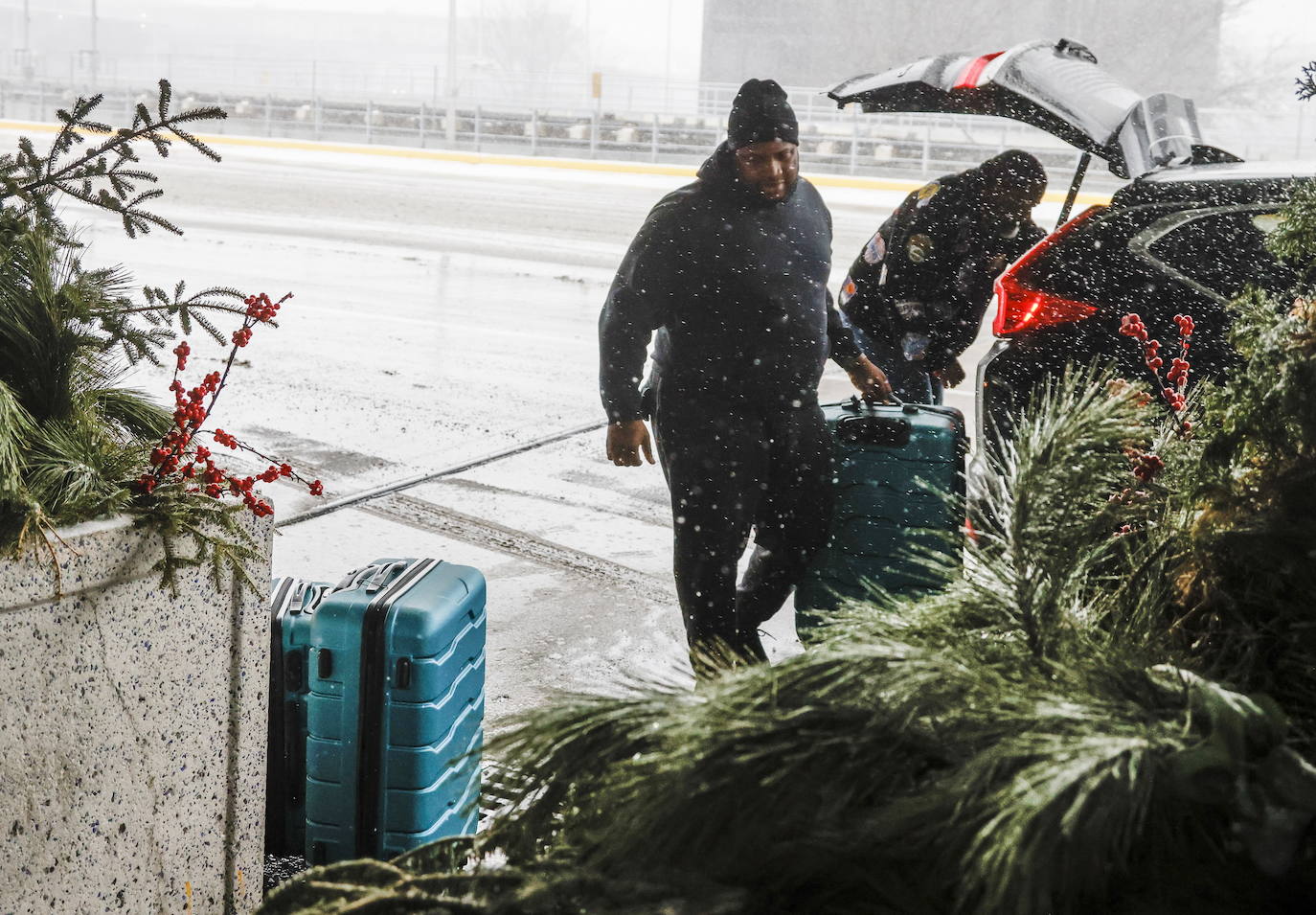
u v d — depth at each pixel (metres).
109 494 2.07
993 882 0.73
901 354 4.73
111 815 2.09
